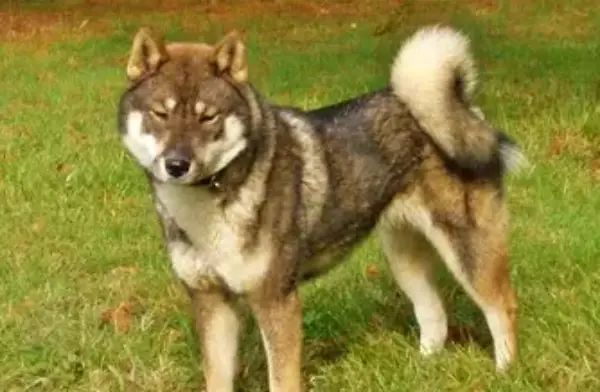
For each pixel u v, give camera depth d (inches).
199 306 209.0
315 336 241.9
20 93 515.8
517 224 297.3
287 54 602.9
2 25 773.3
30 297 263.7
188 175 186.7
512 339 223.3
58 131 419.2
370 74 517.7
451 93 218.7
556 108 415.5
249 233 196.1
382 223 225.3
